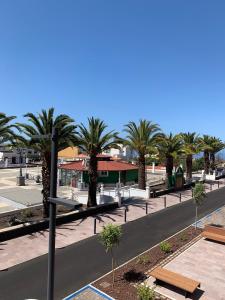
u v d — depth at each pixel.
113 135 27.19
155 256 15.99
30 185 42.16
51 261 9.05
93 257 15.95
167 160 39.00
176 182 39.50
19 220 21.03
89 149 26.88
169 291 12.12
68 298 11.58
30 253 16.39
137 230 21.16
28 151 39.84
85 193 36.12
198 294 11.98
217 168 67.19
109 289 12.27
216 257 15.97
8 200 30.95
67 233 20.06
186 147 44.84
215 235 18.62
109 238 13.13
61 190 38.50
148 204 30.28
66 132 23.73
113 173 42.06
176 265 14.83
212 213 26.94
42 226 20.69
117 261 15.45
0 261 15.23
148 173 61.75
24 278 13.46
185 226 22.41
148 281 12.98
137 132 34.81
